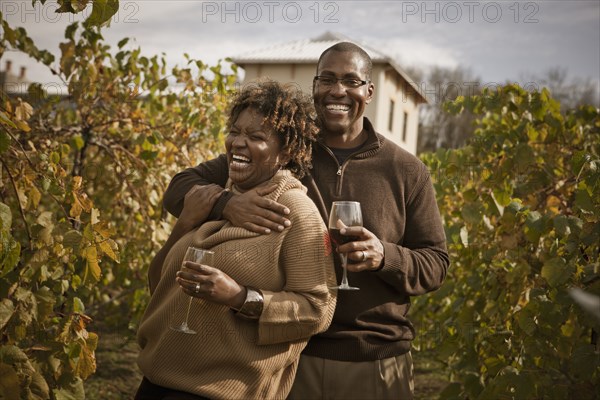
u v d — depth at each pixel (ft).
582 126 11.94
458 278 13.48
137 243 13.26
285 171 6.71
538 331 9.37
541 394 9.02
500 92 11.59
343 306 6.93
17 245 6.71
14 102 8.65
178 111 14.34
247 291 5.96
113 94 12.96
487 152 11.45
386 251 6.64
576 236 8.52
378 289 7.04
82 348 7.81
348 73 7.34
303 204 6.48
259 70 52.06
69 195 8.30
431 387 15.84
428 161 15.64
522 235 10.28
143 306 13.67
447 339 10.80
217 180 7.77
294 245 6.31
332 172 7.32
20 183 8.07
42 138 11.59
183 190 7.38
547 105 11.52
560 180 11.38
